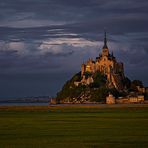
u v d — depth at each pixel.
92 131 93.19
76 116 164.75
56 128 102.19
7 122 126.12
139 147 66.44
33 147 67.75
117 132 89.81
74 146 68.44
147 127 102.44
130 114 178.88
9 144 71.19
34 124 116.50
